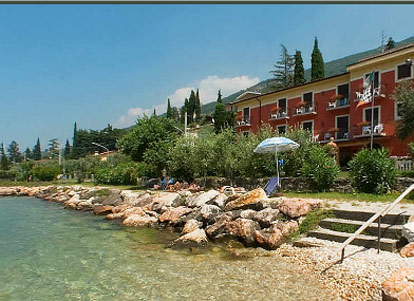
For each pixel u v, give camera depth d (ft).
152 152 91.91
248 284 21.90
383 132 92.32
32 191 135.95
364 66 97.96
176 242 34.65
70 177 202.08
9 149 465.88
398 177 43.80
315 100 116.37
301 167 57.31
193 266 26.53
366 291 18.97
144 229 46.39
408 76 88.02
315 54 159.43
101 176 132.98
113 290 22.20
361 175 45.24
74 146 406.62
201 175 78.69
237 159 68.85
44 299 21.22
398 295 16.21
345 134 103.40
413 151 58.03
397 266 20.92
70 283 24.00
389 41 167.84
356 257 23.66
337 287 20.22
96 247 35.45
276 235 30.68
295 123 121.70
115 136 374.43
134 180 111.45
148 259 29.50
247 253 29.53
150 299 20.38
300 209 34.19
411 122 70.38
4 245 37.76
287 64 213.25
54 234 44.21
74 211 72.90
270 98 132.67
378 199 38.29
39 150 456.04
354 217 31.17
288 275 23.08
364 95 88.43
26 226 51.90
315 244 27.94
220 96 215.31
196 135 87.45
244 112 144.05
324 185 50.60
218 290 21.17
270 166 61.05
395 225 26.86
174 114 341.00
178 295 20.75
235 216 37.24
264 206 37.86
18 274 26.53
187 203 50.83
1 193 139.64
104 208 66.59
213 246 33.06
